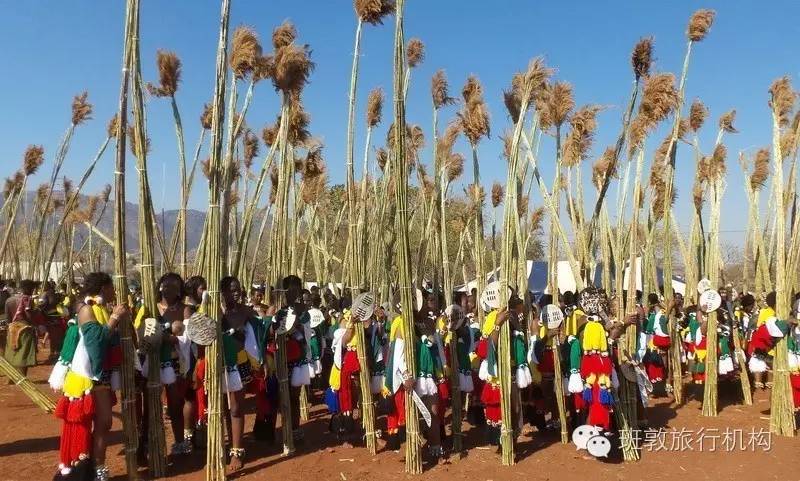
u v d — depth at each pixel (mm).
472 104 7098
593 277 8078
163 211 10344
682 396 10188
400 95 6090
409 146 9383
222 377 5984
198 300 7043
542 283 19078
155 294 6043
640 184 7312
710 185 9062
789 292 7621
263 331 6676
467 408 8570
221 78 5805
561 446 7148
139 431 6309
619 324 6852
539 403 7602
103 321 5492
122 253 5551
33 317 12203
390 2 6680
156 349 5918
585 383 6684
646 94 7172
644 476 6184
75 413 5277
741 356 9648
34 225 17047
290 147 7719
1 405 9320
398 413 6773
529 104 6938
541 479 6078
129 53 5527
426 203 9992
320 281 11570
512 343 6988
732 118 9797
